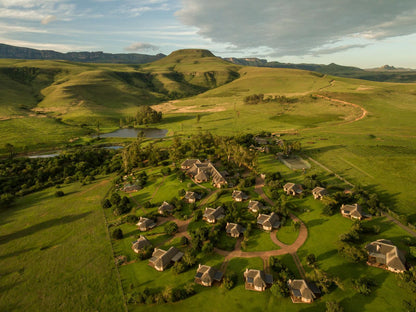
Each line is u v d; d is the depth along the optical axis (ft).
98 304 179.32
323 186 321.73
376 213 257.14
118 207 308.40
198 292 181.88
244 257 214.90
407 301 161.38
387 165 390.01
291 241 230.07
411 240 211.61
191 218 279.90
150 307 173.47
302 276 189.06
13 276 210.79
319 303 165.78
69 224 287.89
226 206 286.25
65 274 210.18
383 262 189.57
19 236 270.05
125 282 198.39
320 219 258.98
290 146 478.59
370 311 157.28
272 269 197.26
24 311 177.06
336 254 207.72
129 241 249.96
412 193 301.63
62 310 176.14
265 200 306.35
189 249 225.56
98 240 254.88
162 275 202.49
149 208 309.42
